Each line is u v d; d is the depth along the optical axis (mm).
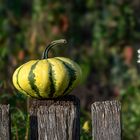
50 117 4426
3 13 11461
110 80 11109
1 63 8859
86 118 7434
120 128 4414
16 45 10430
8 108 4391
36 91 4777
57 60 4828
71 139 4422
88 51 11195
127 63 10891
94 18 11312
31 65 4805
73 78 4793
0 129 4387
